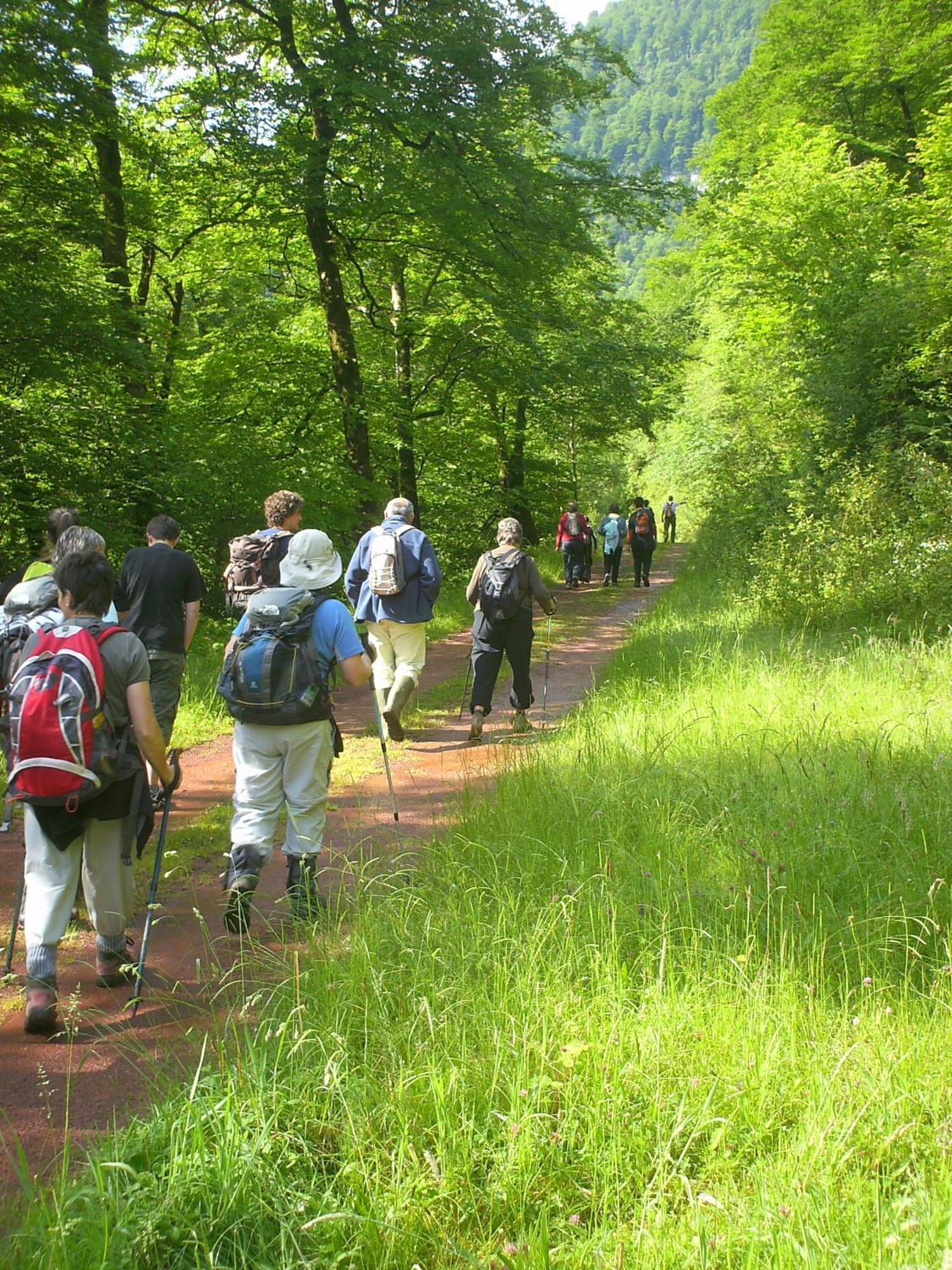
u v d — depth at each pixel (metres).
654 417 20.56
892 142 26.52
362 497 15.77
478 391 22.11
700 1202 2.46
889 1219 2.44
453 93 14.91
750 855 4.43
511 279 16.67
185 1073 3.36
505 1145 2.88
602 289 23.56
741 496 17.36
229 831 6.04
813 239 18.64
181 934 4.66
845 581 10.79
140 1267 2.51
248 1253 2.57
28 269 11.29
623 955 3.86
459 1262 2.53
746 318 22.67
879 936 3.78
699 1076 3.03
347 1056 3.20
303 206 14.88
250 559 6.21
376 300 20.33
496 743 8.14
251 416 16.48
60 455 12.37
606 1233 2.54
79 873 3.81
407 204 14.85
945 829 4.66
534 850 4.86
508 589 8.18
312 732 4.55
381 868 5.14
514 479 26.61
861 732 6.29
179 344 14.75
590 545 21.72
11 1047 3.66
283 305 17.69
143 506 12.99
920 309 14.39
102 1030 3.78
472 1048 3.25
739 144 32.47
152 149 13.53
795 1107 2.97
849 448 15.16
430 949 3.87
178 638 6.41
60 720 3.60
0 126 11.03
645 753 6.23
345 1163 2.78
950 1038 3.16
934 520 10.76
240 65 15.05
